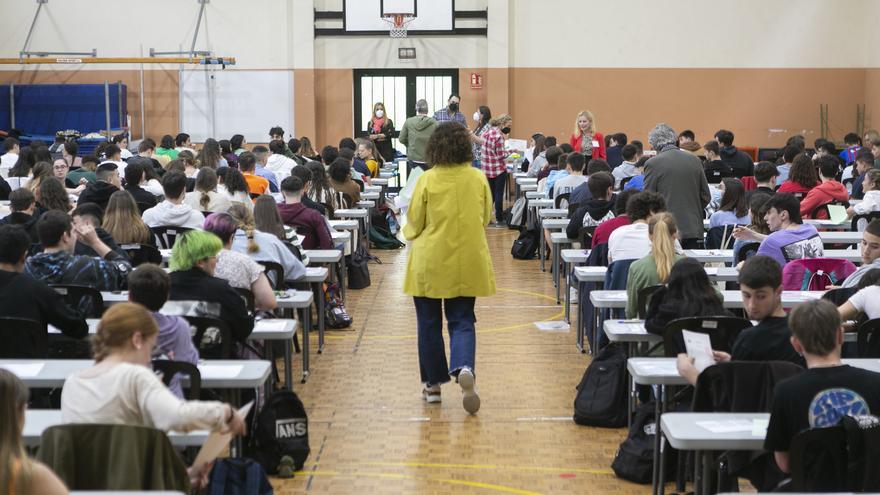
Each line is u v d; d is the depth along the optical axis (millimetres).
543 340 7750
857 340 4496
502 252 12117
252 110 18281
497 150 14164
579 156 10422
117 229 6371
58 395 4711
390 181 17609
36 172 8516
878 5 17781
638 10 18328
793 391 3113
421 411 5902
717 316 4523
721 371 3617
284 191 7734
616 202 7383
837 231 8727
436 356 5945
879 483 2953
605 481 4754
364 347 7535
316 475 4824
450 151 5594
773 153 16922
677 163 7898
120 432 2891
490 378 6652
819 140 12625
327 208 9617
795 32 18250
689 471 4500
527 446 5273
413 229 5676
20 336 4316
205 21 18141
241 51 18203
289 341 5441
